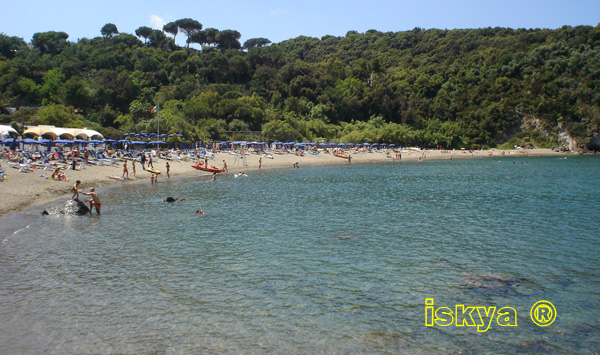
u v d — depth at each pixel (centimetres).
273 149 9394
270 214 2791
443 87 16688
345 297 1363
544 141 14138
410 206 3194
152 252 1830
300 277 1544
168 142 7838
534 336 1131
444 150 13062
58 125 7369
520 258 1812
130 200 3241
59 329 1105
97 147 6681
